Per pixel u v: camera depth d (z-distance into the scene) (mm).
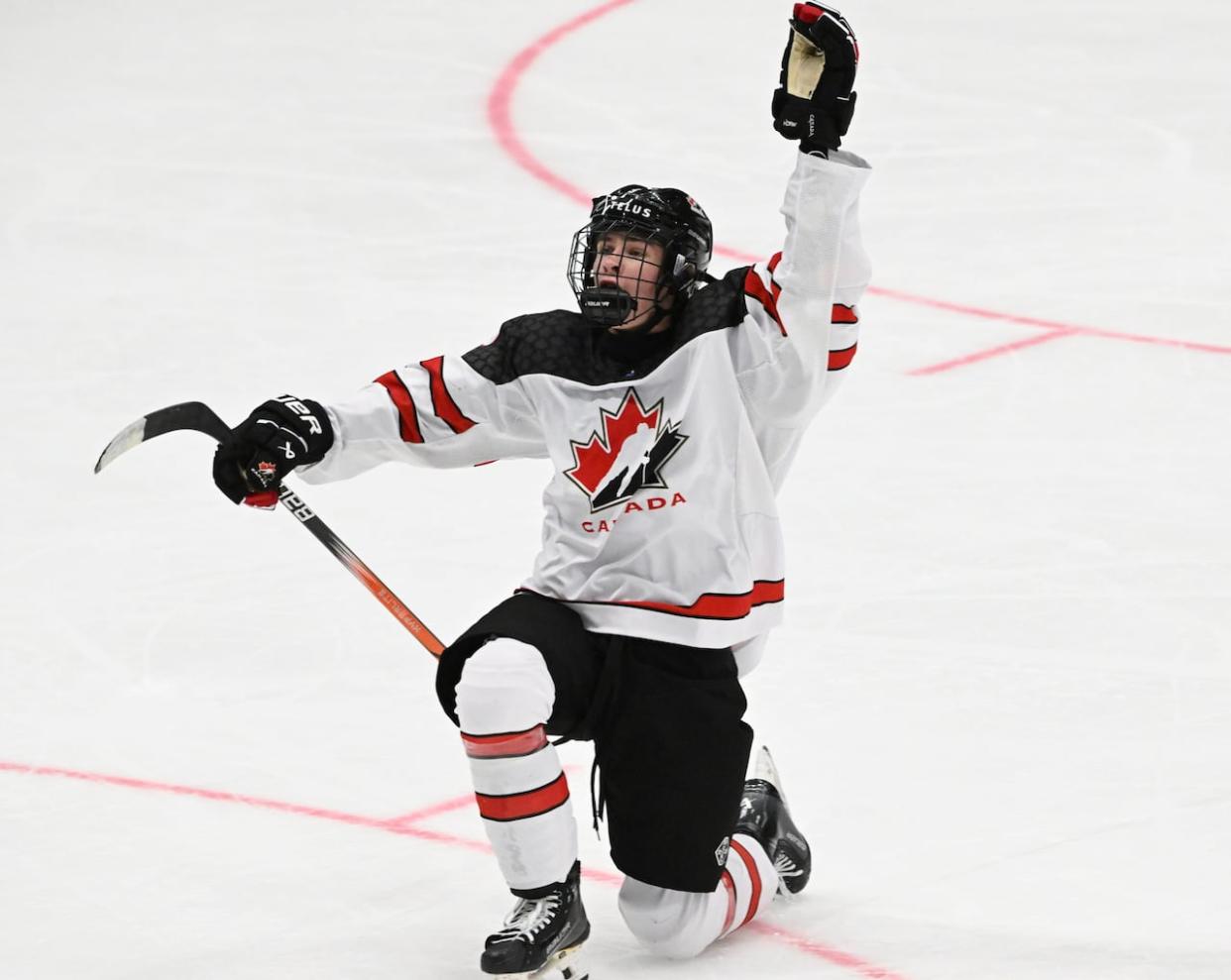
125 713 16641
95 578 20000
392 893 13148
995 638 17562
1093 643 17391
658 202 11625
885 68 42812
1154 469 22453
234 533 21188
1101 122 39156
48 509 22156
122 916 12836
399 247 32875
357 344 28438
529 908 11172
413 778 15164
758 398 11656
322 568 20109
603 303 11602
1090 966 11680
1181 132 38438
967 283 30312
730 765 11641
